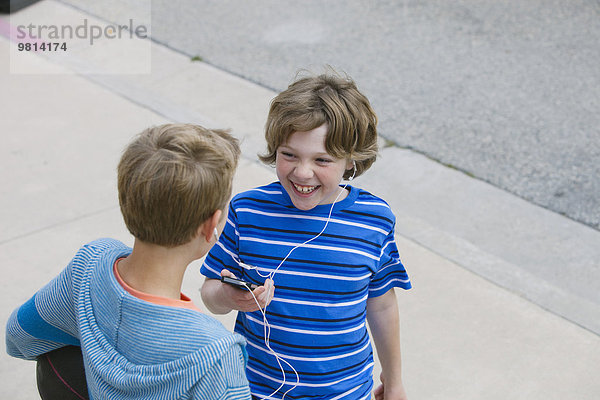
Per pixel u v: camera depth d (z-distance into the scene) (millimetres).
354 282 1602
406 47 5613
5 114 4527
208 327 1209
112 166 4004
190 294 3020
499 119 4652
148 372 1186
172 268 1256
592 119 4648
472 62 5391
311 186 1559
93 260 1340
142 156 1197
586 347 2801
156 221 1187
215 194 1209
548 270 3287
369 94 4949
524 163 4184
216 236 1290
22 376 2604
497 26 5945
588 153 4285
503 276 3184
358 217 1626
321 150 1506
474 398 2559
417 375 2650
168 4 6395
